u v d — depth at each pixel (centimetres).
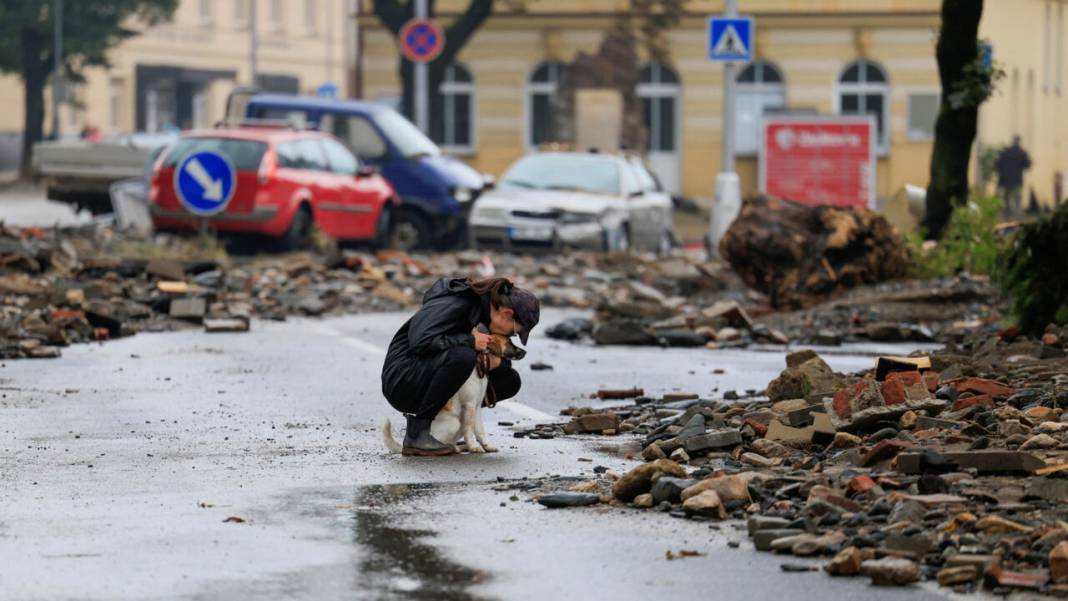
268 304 4744
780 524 1745
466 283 2334
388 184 7162
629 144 12638
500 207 6825
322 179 6562
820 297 4512
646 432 2530
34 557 1673
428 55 8731
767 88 12700
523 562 1648
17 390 3045
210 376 3278
